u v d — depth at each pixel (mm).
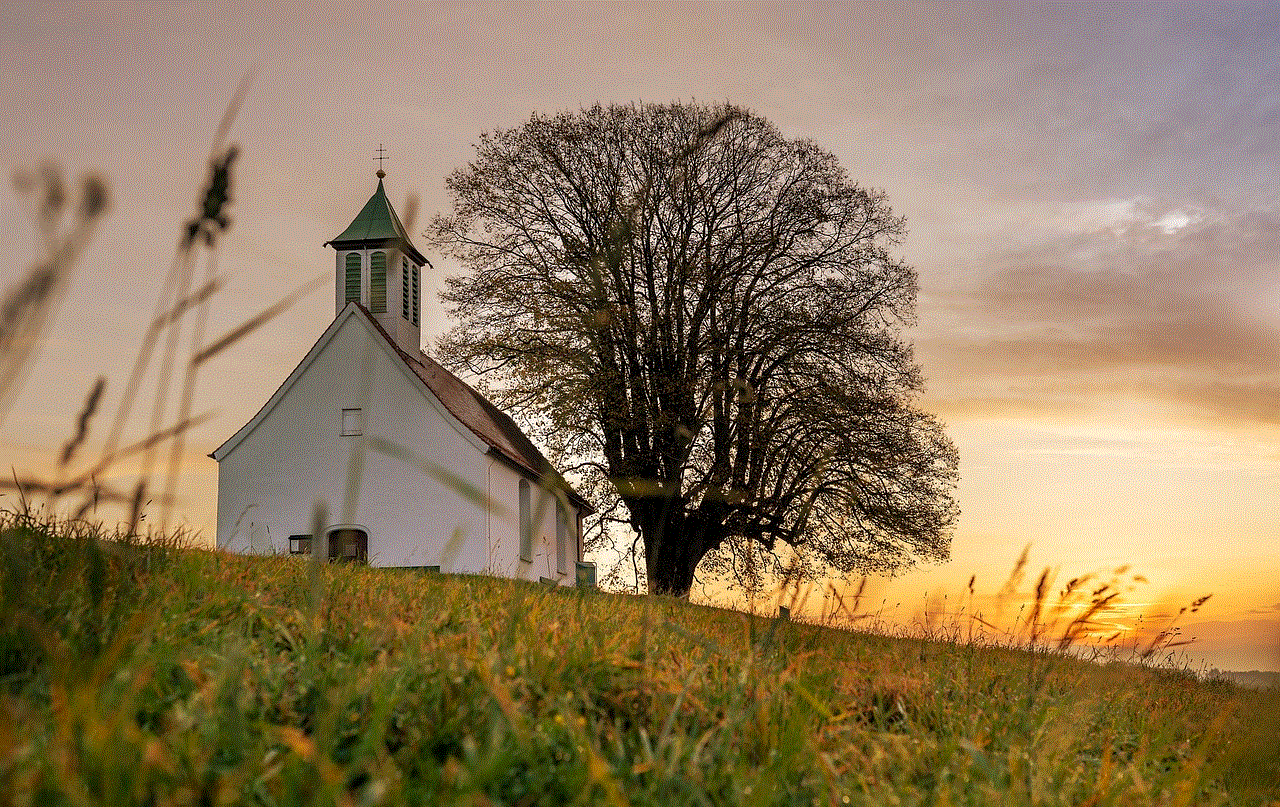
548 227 31766
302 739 2918
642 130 30594
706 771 4105
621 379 29297
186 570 6520
